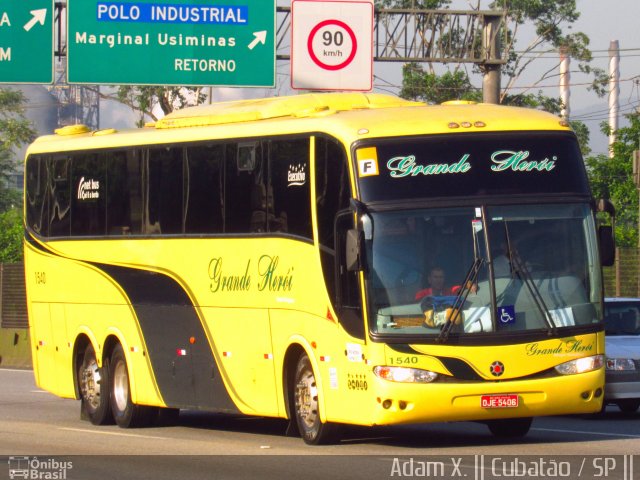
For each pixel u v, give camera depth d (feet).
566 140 107.04
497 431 117.39
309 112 113.70
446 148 104.58
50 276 151.02
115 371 140.87
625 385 133.49
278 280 114.32
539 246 103.55
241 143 120.26
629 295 201.87
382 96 121.29
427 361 99.81
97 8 192.75
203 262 125.39
